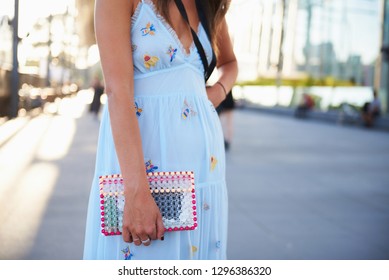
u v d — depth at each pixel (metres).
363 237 4.40
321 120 23.66
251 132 15.59
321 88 25.59
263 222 4.82
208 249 1.48
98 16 1.35
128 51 1.36
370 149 11.73
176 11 1.43
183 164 1.42
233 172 7.65
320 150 11.14
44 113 16.84
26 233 4.14
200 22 1.51
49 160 7.95
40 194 5.55
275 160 9.16
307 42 27.44
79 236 4.13
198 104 1.47
